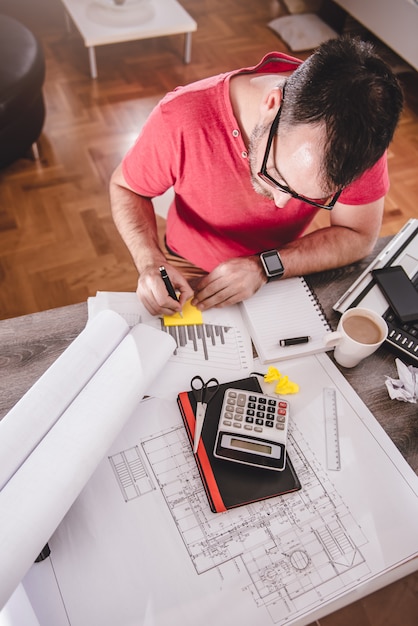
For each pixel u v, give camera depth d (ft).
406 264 3.43
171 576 2.27
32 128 7.08
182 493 2.49
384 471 2.64
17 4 10.28
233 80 3.27
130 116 8.44
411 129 8.64
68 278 6.39
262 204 3.67
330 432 2.75
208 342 3.05
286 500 2.51
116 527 2.38
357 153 2.37
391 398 2.91
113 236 6.83
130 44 9.80
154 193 4.00
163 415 2.73
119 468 2.54
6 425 2.31
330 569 2.34
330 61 2.40
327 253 3.52
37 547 2.04
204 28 10.38
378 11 8.72
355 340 2.85
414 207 7.55
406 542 2.43
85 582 2.24
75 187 7.33
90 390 2.46
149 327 2.79
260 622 2.19
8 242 6.66
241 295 3.19
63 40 9.78
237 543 2.37
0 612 1.98
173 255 4.70
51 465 2.19
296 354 3.01
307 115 2.40
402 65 9.65
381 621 4.30
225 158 3.42
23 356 2.90
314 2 11.15
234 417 2.64
